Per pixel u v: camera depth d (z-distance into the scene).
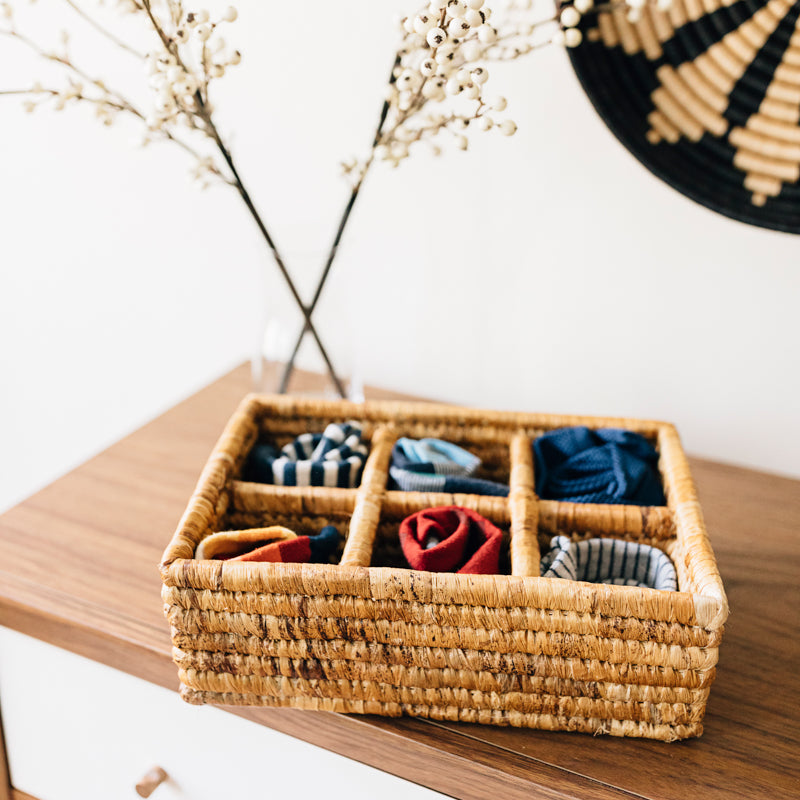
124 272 1.28
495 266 1.06
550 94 0.94
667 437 0.80
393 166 0.81
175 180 1.16
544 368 1.10
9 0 1.12
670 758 0.63
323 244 1.13
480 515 0.75
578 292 1.04
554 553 0.71
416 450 0.81
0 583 0.77
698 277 0.98
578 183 0.98
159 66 0.74
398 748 0.65
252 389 1.13
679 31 0.82
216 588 0.61
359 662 0.63
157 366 1.34
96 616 0.74
